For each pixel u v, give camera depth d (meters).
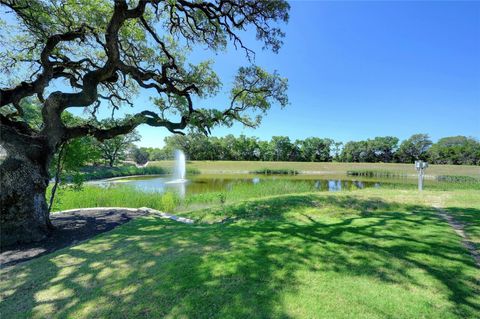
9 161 4.96
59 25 6.80
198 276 2.93
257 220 6.38
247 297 2.49
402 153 61.84
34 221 5.07
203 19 7.56
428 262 3.23
